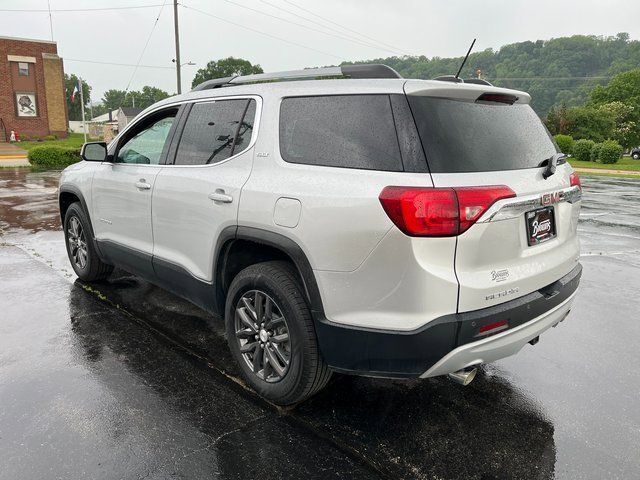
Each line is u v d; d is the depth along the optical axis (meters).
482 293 2.19
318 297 2.41
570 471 2.29
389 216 2.14
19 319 3.87
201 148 3.20
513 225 2.32
